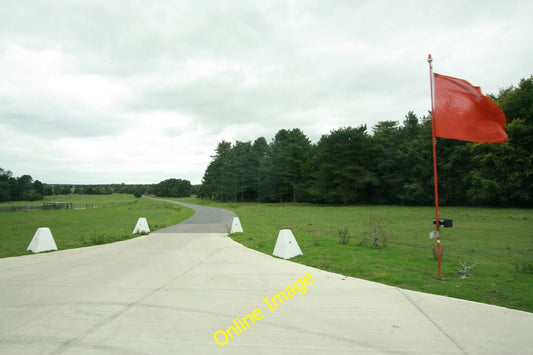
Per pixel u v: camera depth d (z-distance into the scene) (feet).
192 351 10.53
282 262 24.63
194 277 20.35
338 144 164.55
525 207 122.93
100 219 95.55
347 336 11.53
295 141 215.92
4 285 18.88
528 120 114.62
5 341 11.46
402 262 23.90
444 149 141.28
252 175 243.60
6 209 160.56
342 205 171.63
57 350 10.71
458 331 11.84
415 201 160.15
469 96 20.27
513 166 111.75
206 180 328.70
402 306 14.56
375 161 175.01
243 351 10.48
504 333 11.64
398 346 10.71
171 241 37.63
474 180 120.88
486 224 60.23
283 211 120.26
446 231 49.39
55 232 57.16
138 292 17.24
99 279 20.12
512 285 17.81
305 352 10.35
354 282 18.61
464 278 19.34
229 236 42.04
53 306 15.14
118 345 11.05
